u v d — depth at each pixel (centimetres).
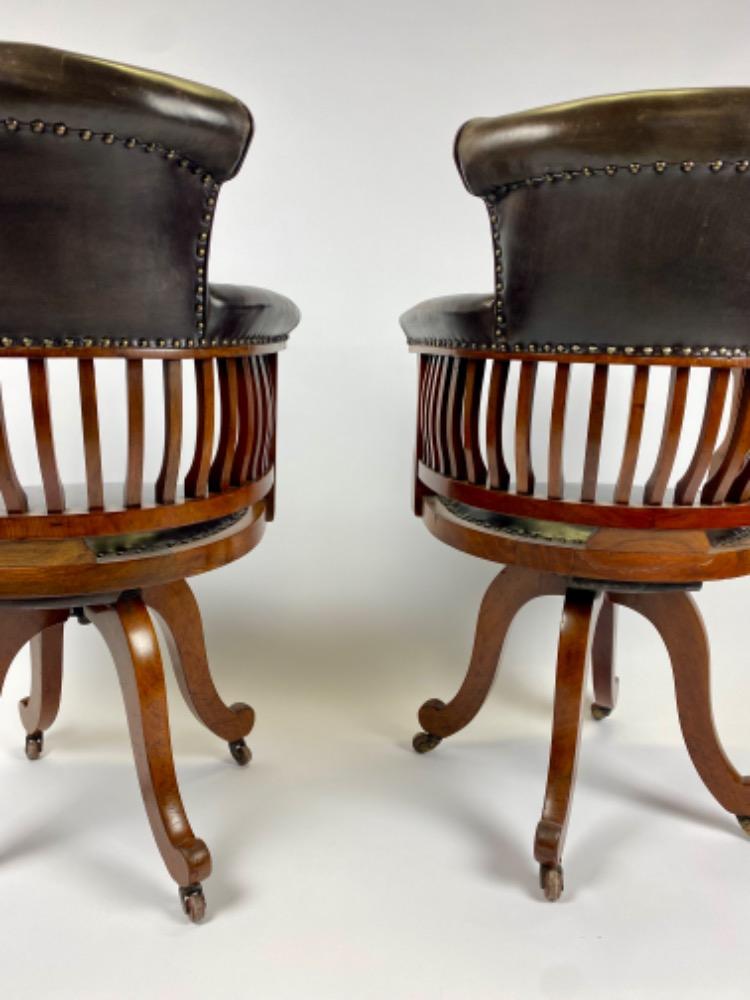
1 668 128
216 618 219
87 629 201
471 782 159
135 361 108
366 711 188
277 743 173
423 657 213
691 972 113
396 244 207
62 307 102
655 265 110
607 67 198
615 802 153
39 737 163
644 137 102
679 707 142
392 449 216
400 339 211
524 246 117
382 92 200
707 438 119
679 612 139
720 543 127
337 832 142
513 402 210
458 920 121
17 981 108
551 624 216
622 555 122
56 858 134
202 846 120
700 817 149
